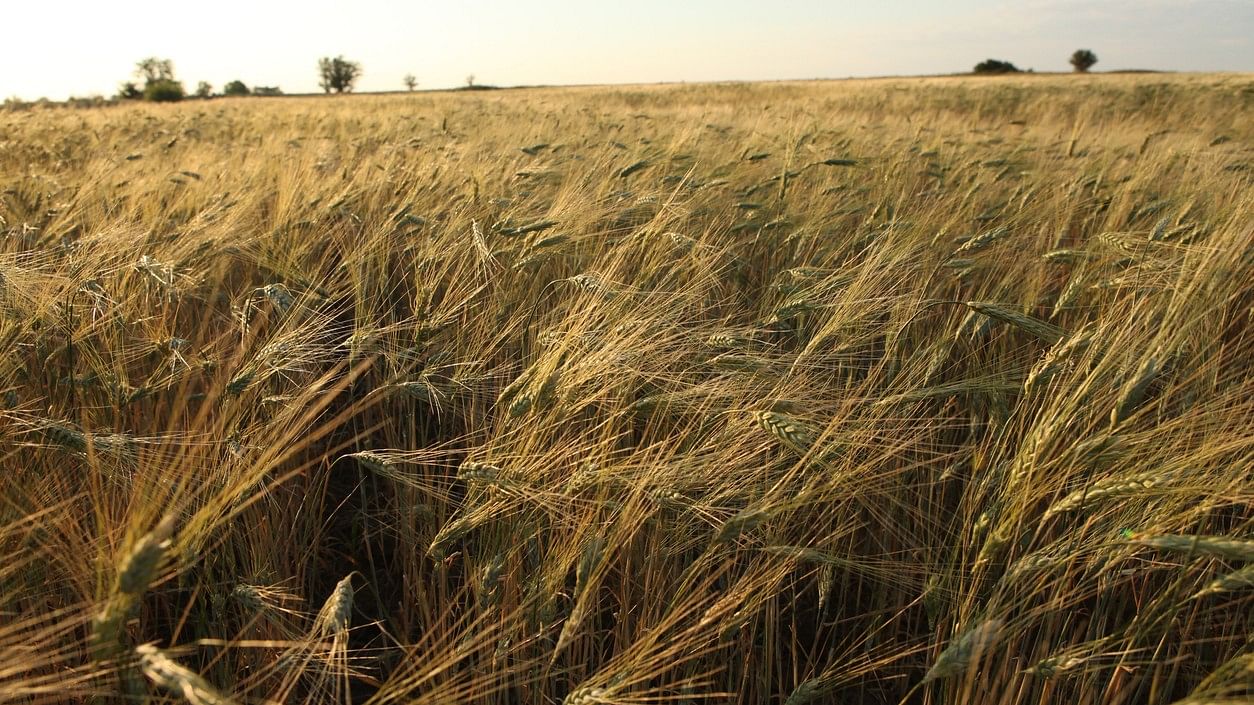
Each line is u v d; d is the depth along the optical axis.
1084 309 3.64
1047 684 1.97
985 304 2.64
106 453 2.15
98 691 1.59
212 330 3.45
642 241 3.60
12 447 2.19
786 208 5.12
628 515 2.10
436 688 1.81
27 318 2.58
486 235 3.84
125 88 63.28
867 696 2.41
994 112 22.50
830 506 2.45
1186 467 1.88
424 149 7.08
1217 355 2.52
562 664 2.28
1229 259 2.20
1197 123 16.52
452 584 2.60
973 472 2.40
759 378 2.59
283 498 2.72
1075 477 2.23
